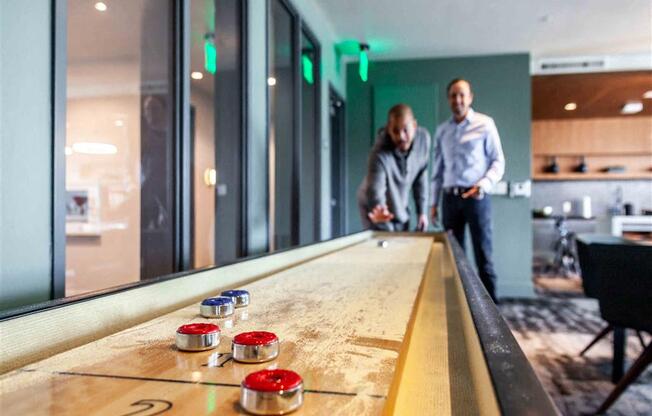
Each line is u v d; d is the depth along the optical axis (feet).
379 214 16.07
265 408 1.53
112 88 18.34
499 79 19.48
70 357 2.16
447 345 3.01
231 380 1.86
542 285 21.91
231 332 2.58
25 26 4.65
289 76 14.87
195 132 20.06
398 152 16.12
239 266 4.61
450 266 6.72
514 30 16.99
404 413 2.01
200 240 20.16
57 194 5.00
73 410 1.59
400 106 15.85
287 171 14.83
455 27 16.66
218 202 11.55
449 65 19.86
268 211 11.30
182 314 3.05
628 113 28.58
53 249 4.96
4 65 4.42
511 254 19.20
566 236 26.16
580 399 8.31
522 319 14.80
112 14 12.68
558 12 15.35
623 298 8.09
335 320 2.84
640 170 30.30
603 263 8.35
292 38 13.74
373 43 18.34
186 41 8.09
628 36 17.65
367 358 2.13
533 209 31.04
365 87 20.52
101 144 18.39
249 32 10.30
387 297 3.57
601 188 31.07
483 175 13.91
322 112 16.47
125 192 18.04
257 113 10.74
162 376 1.90
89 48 15.58
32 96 4.73
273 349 2.10
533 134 30.86
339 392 1.74
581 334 12.85
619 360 9.10
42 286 4.84
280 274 4.81
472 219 13.85
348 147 20.67
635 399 8.29
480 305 2.67
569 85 22.40
